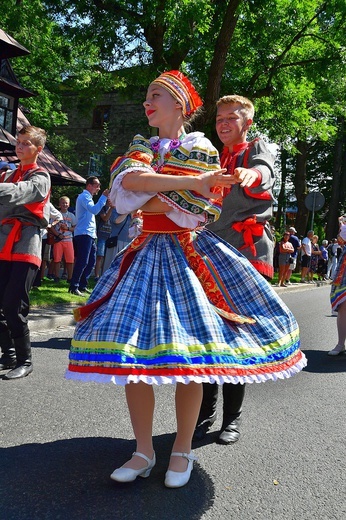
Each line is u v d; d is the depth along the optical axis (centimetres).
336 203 3070
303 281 1970
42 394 397
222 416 353
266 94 1590
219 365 229
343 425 366
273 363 248
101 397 398
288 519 238
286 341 259
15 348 445
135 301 240
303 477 280
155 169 262
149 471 263
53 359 511
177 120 270
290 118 1675
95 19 1321
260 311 262
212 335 234
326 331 816
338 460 305
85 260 918
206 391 331
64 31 1416
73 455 292
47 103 2031
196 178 247
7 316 432
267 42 1514
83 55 1827
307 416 382
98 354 226
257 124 1703
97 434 325
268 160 318
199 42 1395
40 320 677
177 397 256
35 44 1884
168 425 347
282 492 262
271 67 1579
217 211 262
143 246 261
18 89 1492
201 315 238
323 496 261
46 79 2008
